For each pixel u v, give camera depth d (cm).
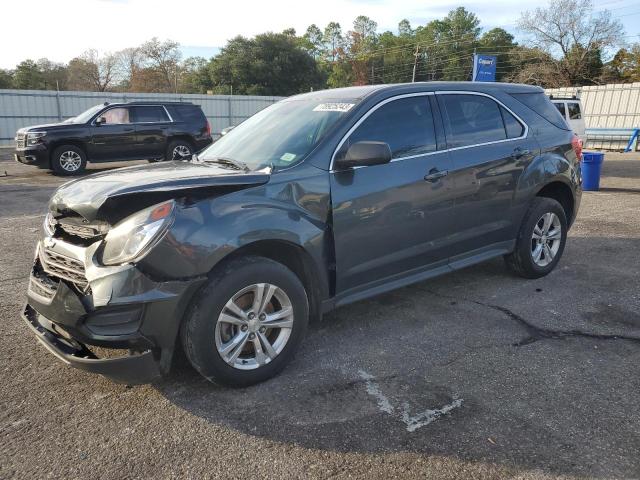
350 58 7888
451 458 257
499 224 471
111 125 1384
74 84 5709
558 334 396
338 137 367
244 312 314
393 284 404
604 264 573
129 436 278
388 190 379
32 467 254
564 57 4794
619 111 2323
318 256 346
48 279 315
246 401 309
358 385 326
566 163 519
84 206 293
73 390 324
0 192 1109
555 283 512
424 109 420
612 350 369
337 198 354
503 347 376
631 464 250
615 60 4866
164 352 291
